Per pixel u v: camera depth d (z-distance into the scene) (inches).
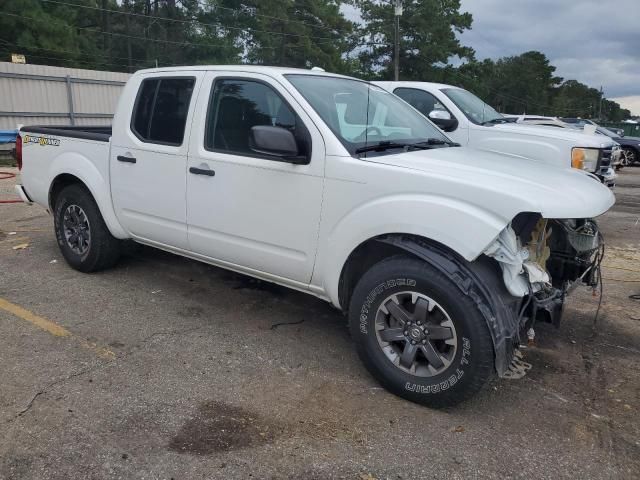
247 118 159.2
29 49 1163.9
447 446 119.3
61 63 1232.8
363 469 111.3
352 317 141.2
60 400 130.0
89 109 818.8
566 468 113.9
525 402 137.9
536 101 3368.6
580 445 121.3
